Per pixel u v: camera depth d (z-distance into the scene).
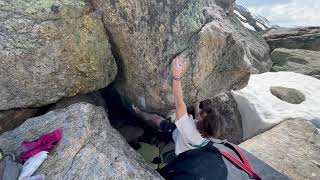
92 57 1.99
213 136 1.81
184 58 1.93
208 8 2.11
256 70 4.18
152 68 1.99
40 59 1.88
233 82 2.37
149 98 2.11
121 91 2.33
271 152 2.48
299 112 3.16
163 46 1.94
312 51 5.32
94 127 1.74
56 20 1.90
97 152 1.59
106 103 2.47
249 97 3.21
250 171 1.82
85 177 1.49
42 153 1.57
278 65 4.98
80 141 1.63
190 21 1.95
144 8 1.91
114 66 2.12
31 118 1.83
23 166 1.53
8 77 1.84
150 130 2.38
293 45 5.73
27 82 1.89
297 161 2.42
